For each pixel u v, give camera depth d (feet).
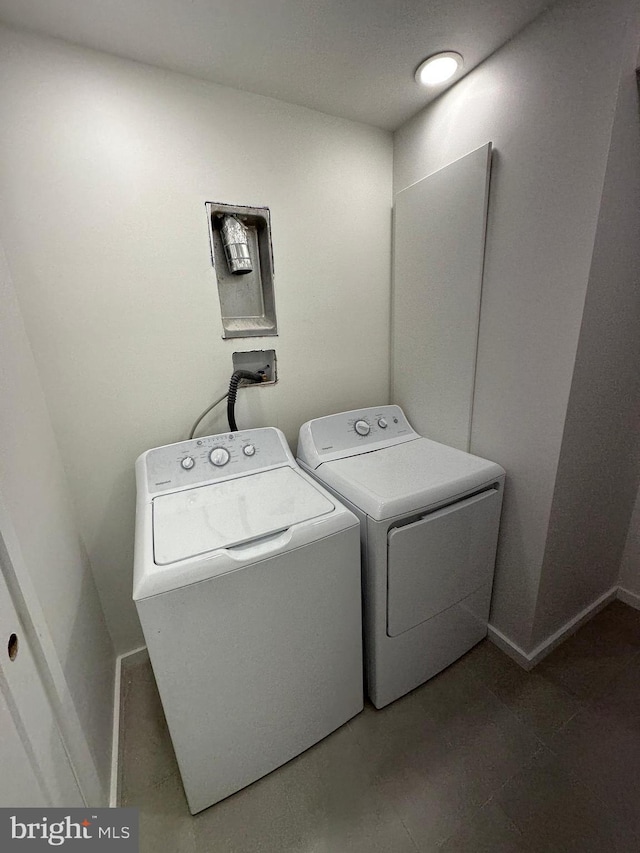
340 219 5.44
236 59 3.91
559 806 3.43
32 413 3.50
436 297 5.19
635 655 4.96
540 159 3.66
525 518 4.53
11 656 2.17
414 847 3.22
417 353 5.76
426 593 4.24
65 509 4.00
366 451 5.29
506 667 4.90
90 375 4.26
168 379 4.74
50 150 3.64
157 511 3.70
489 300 4.48
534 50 3.52
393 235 5.87
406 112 5.03
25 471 2.98
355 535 3.60
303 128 4.89
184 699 3.07
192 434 5.04
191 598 2.86
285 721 3.70
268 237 4.94
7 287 3.43
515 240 4.04
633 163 3.34
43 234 3.75
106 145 3.87
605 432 4.47
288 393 5.69
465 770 3.77
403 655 4.32
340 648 3.85
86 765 3.06
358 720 4.31
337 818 3.45
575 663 4.89
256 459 4.70
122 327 4.33
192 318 4.71
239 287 5.12
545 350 3.95
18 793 2.02
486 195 4.19
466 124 4.37
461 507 4.21
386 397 6.65
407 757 3.92
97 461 4.52
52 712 2.62
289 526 3.38
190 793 3.41
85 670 3.60
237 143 4.51
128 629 5.18
